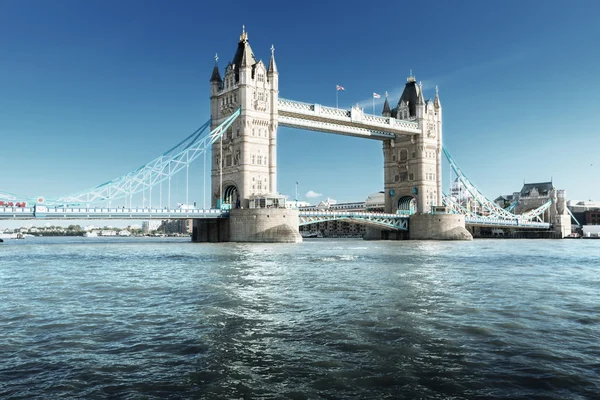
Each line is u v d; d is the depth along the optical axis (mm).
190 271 46469
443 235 153000
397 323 23219
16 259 64438
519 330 21938
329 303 28438
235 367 16875
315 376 16016
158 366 16969
